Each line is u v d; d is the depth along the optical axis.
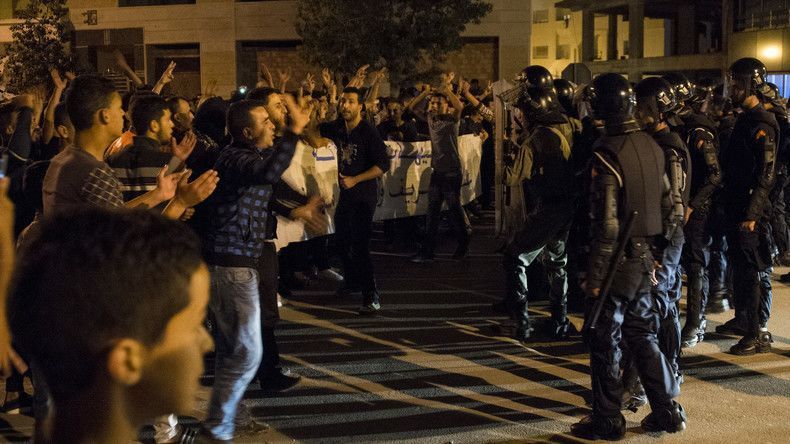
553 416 5.55
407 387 6.14
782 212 7.09
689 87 6.59
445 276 10.17
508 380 6.29
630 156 4.82
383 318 8.15
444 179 10.92
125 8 36.97
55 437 1.13
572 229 7.84
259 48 36.91
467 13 27.31
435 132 10.88
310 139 8.93
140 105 5.05
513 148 7.76
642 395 5.68
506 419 5.51
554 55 51.41
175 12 36.66
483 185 15.83
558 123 6.91
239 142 4.85
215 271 4.62
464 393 6.00
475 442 5.12
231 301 4.61
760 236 6.79
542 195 6.87
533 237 6.96
